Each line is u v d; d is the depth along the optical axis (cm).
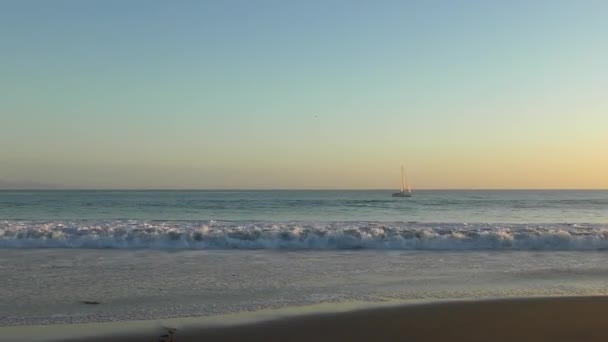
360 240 1399
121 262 1145
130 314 709
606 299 786
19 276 979
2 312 716
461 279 969
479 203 6025
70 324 659
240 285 907
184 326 651
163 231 1445
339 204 5600
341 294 838
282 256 1247
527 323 658
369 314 705
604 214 3859
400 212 4072
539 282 942
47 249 1331
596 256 1255
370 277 988
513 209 4641
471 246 1393
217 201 6475
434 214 3825
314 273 1026
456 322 664
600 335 610
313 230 1462
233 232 1422
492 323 659
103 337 604
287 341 592
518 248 1385
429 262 1166
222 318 688
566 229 1559
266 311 726
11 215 3516
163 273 1018
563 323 657
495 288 888
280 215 3594
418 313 708
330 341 592
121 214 3631
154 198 8031
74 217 3341
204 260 1181
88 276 983
